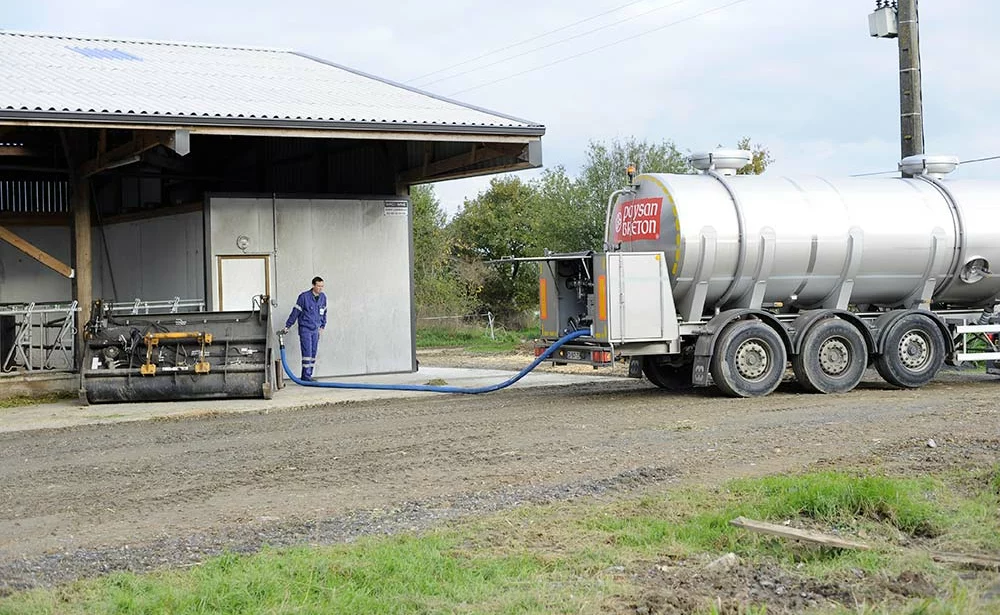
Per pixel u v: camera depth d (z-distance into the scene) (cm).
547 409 1540
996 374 1902
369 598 645
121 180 2431
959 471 973
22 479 1065
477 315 4219
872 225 1712
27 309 1791
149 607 627
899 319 1711
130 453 1213
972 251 1769
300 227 2017
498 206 5262
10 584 689
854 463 1022
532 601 636
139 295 2222
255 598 644
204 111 1680
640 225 1677
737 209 1647
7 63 2023
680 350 1664
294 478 1035
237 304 1961
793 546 750
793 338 1669
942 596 639
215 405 1638
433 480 1009
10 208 2358
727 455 1093
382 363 2102
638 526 808
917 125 2197
